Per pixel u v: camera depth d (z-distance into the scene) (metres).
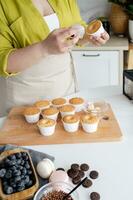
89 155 0.74
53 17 0.99
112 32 1.81
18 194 0.59
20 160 0.65
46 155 0.72
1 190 0.59
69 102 0.96
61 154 0.76
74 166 0.68
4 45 0.92
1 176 0.61
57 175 0.65
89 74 1.70
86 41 0.96
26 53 0.86
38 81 1.01
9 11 0.92
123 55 1.65
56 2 1.01
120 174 0.67
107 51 1.63
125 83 1.02
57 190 0.61
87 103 0.97
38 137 0.82
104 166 0.70
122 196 0.61
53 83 1.04
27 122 0.90
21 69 0.90
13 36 0.94
